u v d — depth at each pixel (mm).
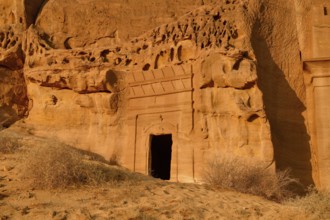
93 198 9266
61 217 7871
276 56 18312
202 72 17250
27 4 22094
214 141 16781
